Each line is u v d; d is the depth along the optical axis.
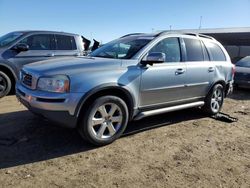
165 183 3.67
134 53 5.10
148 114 5.23
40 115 4.44
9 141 4.70
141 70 4.96
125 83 4.71
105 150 4.55
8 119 5.82
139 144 4.86
